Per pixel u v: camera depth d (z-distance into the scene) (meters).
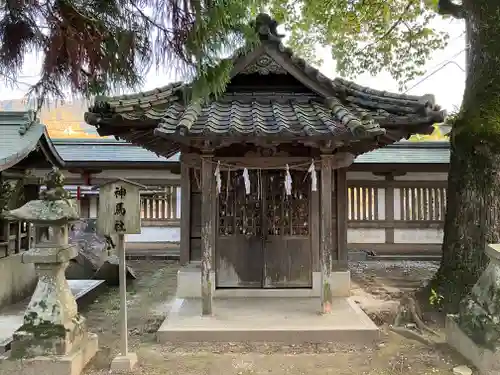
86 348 5.18
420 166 14.48
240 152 7.33
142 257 14.26
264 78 7.53
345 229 8.12
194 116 6.12
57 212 4.90
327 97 7.19
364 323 6.14
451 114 8.32
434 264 13.30
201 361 5.25
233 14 3.62
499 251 5.18
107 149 15.19
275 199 7.86
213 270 7.72
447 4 7.84
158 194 15.38
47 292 4.95
